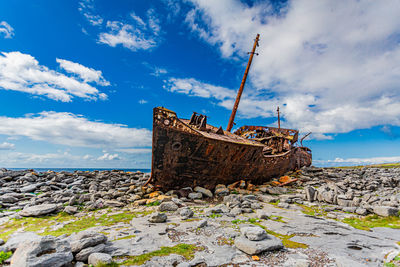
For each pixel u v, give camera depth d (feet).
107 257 12.82
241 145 42.88
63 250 12.68
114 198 35.81
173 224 21.57
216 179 43.50
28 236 16.25
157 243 16.37
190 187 40.91
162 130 35.70
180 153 37.45
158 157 36.83
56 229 19.86
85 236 14.89
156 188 38.78
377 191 45.65
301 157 86.89
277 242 15.71
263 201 37.73
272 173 60.85
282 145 74.79
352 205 31.81
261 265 13.07
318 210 30.81
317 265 13.15
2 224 21.77
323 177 63.26
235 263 13.34
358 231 20.65
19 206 29.22
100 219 23.79
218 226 21.17
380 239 18.25
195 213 27.17
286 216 26.55
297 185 54.90
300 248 16.02
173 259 13.61
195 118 47.19
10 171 55.06
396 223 23.20
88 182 49.52
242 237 16.53
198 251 15.05
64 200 32.27
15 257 11.69
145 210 28.27
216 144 39.04
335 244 16.98
